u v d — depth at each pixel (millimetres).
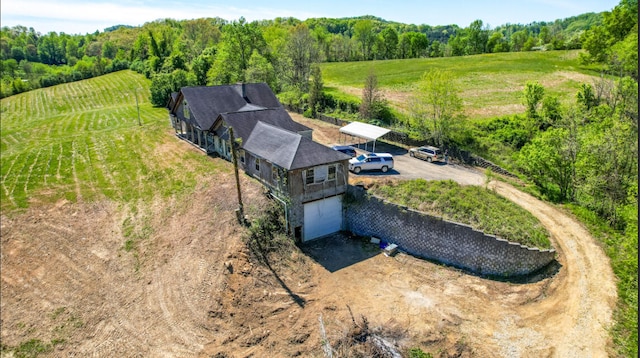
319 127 53656
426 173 36094
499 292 22734
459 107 42188
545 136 34812
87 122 62500
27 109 83062
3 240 27734
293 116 60906
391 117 52844
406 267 25516
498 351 18578
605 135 31547
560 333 19375
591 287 22094
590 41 74562
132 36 167500
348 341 19109
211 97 42906
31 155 43812
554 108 46938
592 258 24484
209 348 18953
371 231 29188
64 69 146500
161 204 31656
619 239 26281
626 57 49281
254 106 43562
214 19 162625
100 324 20672
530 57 92875
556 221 28578
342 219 30641
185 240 26641
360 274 24688
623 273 22922
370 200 28547
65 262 25578
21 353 19125
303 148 28344
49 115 77312
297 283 23641
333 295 22594
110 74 115000
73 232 28672
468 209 26703
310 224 29188
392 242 28109
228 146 37812
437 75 42156
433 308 21438
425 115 44125
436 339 19281
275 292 22516
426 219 26031
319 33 118438
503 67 83312
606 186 30391
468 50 132000
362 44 131000
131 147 45062
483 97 62031
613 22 69812
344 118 56312
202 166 37562
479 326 20062
